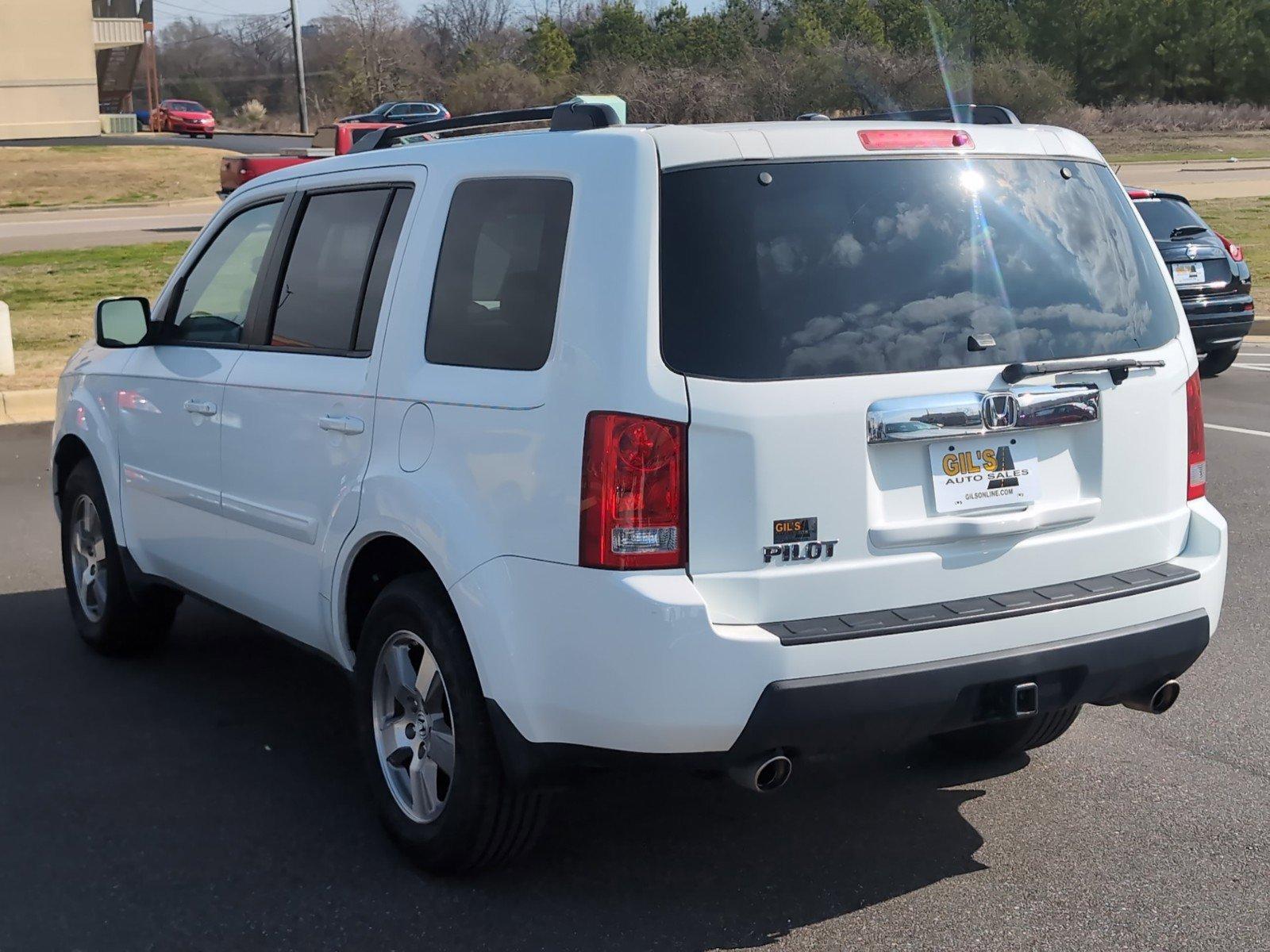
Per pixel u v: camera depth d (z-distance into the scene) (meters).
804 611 3.42
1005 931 3.62
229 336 5.00
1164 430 3.94
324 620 4.36
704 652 3.27
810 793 4.56
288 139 62.72
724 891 3.87
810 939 3.59
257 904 3.80
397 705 4.11
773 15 79.81
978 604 3.59
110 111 82.88
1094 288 3.86
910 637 3.43
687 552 3.32
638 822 4.33
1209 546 3.98
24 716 5.28
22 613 6.68
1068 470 3.79
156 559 5.49
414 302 4.00
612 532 3.31
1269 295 18.30
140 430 5.46
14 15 59.56
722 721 3.30
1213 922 3.67
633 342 3.32
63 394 6.20
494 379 3.64
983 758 4.84
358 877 3.96
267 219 4.95
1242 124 65.31
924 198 3.66
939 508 3.57
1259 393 12.77
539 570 3.45
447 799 3.79
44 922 3.70
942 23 61.19
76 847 4.15
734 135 3.51
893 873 3.97
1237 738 5.00
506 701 3.53
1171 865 4.00
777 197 3.49
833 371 3.44
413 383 3.91
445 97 68.88
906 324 3.55
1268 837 4.18
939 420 3.53
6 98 60.12
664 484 3.29
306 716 5.29
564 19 99.06
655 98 39.31
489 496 3.59
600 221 3.45
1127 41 76.00
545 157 3.68
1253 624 6.31
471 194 3.92
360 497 4.05
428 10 104.38
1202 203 28.88
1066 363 3.72
